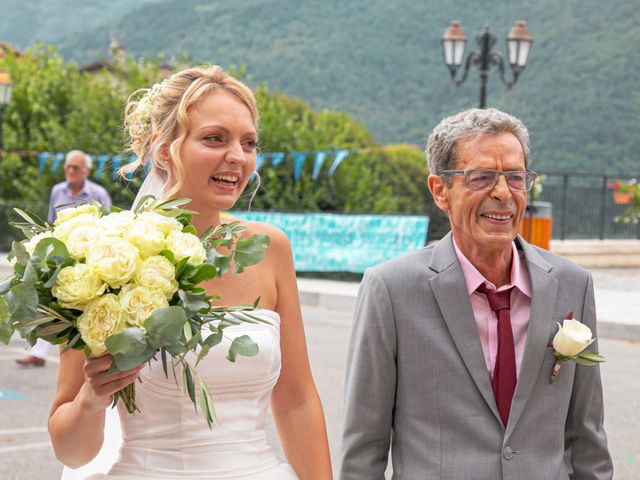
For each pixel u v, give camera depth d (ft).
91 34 350.43
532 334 8.86
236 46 278.46
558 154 172.24
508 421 8.79
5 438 21.06
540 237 47.85
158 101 8.68
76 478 9.07
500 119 8.92
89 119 68.90
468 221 8.96
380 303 9.12
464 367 8.92
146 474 8.17
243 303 8.83
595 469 9.27
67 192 30.78
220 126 8.41
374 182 60.59
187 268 7.08
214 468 8.20
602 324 35.29
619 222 70.49
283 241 9.24
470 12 249.96
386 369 9.12
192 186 8.50
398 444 9.18
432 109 220.02
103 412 7.80
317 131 59.41
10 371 28.48
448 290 9.04
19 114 75.56
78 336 7.06
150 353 6.81
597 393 9.21
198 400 8.21
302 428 8.98
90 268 6.78
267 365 8.45
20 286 6.68
